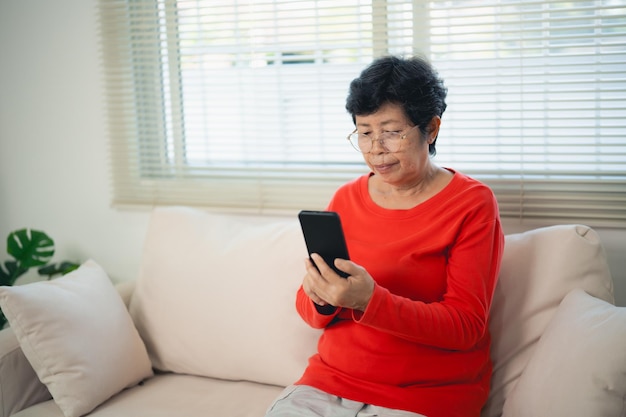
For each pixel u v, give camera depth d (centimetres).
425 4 190
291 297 176
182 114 225
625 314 130
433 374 138
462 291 138
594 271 154
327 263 131
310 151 210
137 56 222
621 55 175
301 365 173
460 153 191
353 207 157
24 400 172
